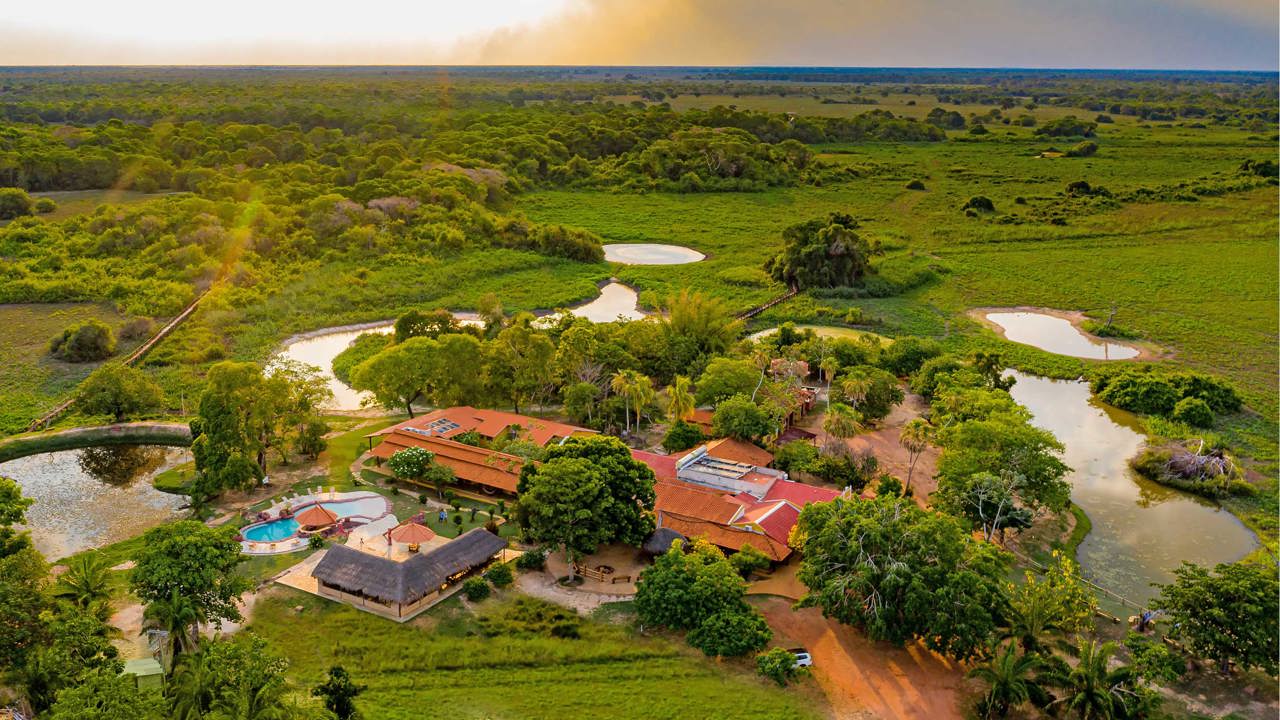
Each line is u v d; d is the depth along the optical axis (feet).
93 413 358.43
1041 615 214.07
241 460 289.94
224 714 163.73
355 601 236.22
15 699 183.32
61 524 282.77
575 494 247.91
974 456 283.59
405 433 326.85
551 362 376.89
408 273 580.30
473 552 248.11
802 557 260.21
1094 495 317.42
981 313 548.31
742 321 453.17
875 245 648.38
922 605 207.82
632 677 208.64
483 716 193.67
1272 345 485.56
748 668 212.64
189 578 204.13
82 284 537.65
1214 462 318.24
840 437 319.06
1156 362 460.55
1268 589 210.38
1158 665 195.72
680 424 340.80
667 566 229.86
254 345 467.11
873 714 197.36
